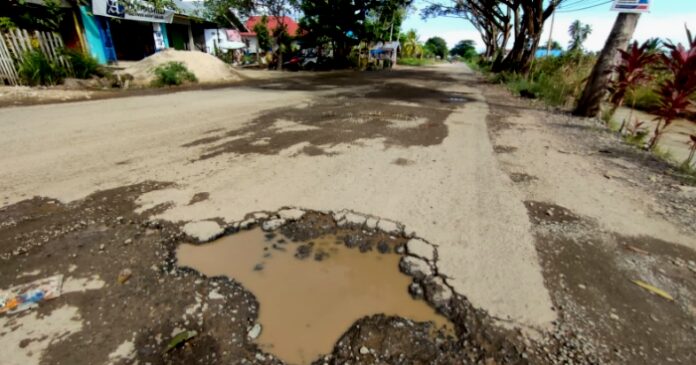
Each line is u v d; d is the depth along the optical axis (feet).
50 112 20.74
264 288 6.37
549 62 48.75
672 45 15.74
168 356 4.86
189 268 6.84
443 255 7.34
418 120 20.81
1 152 13.23
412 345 5.19
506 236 8.08
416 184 11.00
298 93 32.60
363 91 35.42
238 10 67.15
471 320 5.65
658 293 6.35
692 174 12.41
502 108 26.73
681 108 14.53
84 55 32.32
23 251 7.09
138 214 8.75
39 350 4.86
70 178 10.92
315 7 72.28
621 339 5.31
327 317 5.73
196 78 40.04
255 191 10.24
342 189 10.48
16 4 29.63
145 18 45.96
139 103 24.84
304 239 7.95
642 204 9.98
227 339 5.21
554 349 5.12
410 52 173.78
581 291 6.34
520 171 12.44
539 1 46.01
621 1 20.16
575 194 10.55
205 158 13.08
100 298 5.89
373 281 6.61
